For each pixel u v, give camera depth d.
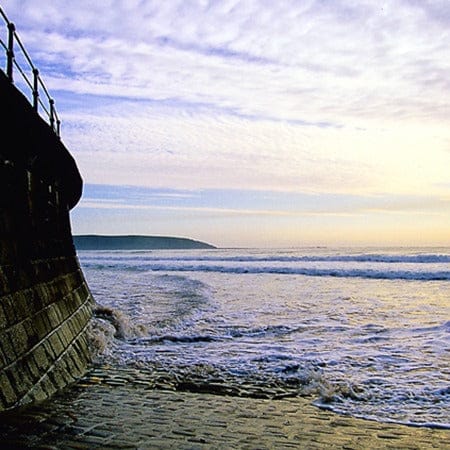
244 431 5.50
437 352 9.87
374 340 11.12
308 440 5.26
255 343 10.86
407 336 11.55
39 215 8.57
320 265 41.22
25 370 6.09
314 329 12.49
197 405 6.60
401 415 6.34
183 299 18.95
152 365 8.93
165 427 5.50
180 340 11.21
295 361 9.14
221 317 14.41
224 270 39.12
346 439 5.35
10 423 5.17
